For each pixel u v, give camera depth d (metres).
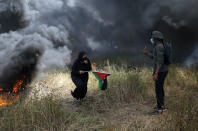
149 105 5.94
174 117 4.64
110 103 6.04
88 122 4.91
